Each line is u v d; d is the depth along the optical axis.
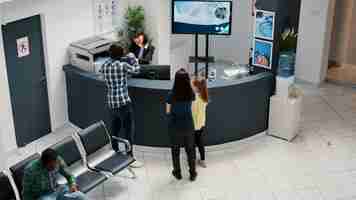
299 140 7.99
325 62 9.90
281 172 7.18
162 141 7.58
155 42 9.02
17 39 7.38
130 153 6.95
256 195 6.69
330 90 9.75
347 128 8.37
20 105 7.68
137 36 8.89
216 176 7.07
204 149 7.47
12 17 7.12
